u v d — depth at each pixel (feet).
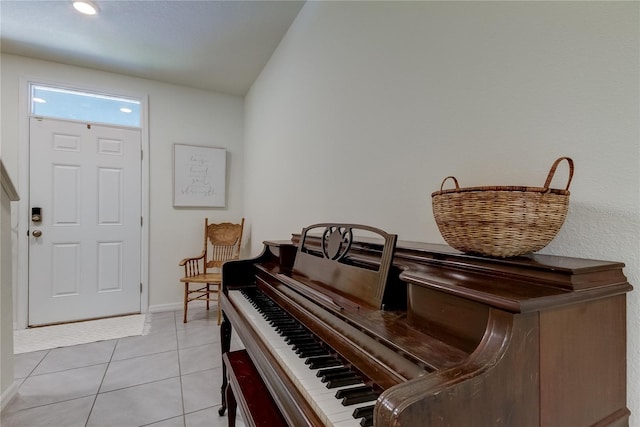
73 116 10.18
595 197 2.31
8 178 5.64
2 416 5.36
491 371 1.54
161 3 7.02
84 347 8.13
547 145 2.59
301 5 7.06
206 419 5.35
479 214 2.11
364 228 3.36
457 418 1.47
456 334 2.00
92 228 10.32
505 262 2.05
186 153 11.60
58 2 6.98
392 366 2.19
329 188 5.85
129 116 10.94
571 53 2.45
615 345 2.05
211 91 12.02
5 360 5.65
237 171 12.47
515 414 1.60
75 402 5.78
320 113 6.22
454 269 2.32
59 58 9.53
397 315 2.62
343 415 2.12
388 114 4.37
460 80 3.34
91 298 10.30
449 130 3.46
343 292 3.27
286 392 2.60
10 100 9.29
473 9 3.21
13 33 8.22
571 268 1.80
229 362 4.53
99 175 10.42
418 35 3.89
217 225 11.82
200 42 8.62
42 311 9.65
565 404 1.79
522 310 1.57
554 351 1.75
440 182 3.55
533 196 2.04
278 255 5.67
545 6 2.62
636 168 2.12
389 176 4.33
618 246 2.19
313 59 6.54
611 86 2.24
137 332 9.17
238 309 4.73
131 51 9.11
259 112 10.51
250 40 8.49
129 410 5.57
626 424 2.08
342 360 2.79
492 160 3.01
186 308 10.09
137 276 10.94
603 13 2.28
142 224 11.00
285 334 3.52
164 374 6.81
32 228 9.54
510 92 2.87
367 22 4.83
